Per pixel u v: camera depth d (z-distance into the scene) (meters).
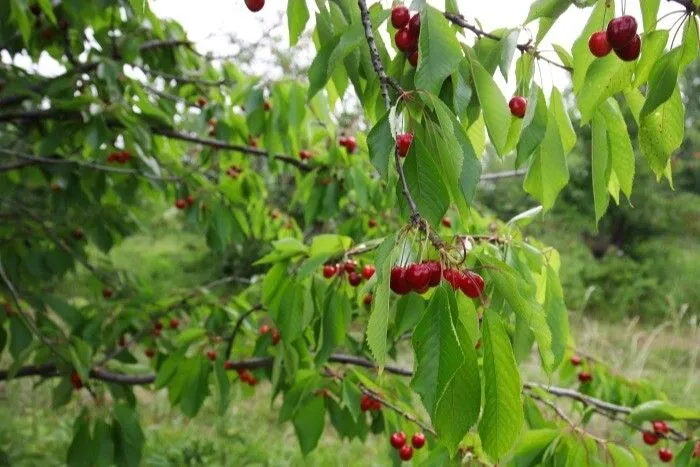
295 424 2.68
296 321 2.29
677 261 14.34
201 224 4.09
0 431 6.03
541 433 2.07
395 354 3.49
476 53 1.53
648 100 1.31
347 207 4.38
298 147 3.97
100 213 4.34
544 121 1.45
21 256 4.07
